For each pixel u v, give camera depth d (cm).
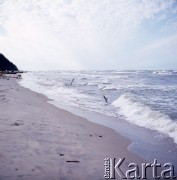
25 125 788
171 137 793
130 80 4378
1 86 2439
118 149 659
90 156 570
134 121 1058
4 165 454
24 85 3134
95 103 1605
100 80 4388
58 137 698
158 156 615
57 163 498
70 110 1318
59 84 3259
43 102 1559
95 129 891
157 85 3058
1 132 669
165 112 1104
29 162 483
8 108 1101
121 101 1545
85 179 444
